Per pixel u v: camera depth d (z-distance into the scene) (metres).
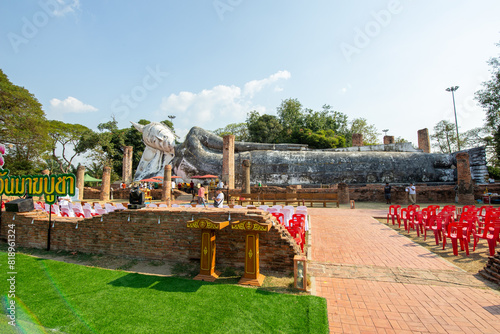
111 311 4.76
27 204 10.35
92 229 8.59
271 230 6.67
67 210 13.05
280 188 23.31
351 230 11.50
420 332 4.23
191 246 7.32
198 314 4.62
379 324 4.45
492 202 20.19
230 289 5.61
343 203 21.89
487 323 4.43
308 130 45.84
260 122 48.06
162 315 4.60
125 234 8.10
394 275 6.57
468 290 5.71
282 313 4.66
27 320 4.50
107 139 50.94
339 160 27.30
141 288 5.71
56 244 9.14
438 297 5.39
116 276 6.45
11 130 30.25
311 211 17.28
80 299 5.23
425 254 8.23
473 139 47.28
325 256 8.08
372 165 26.47
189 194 29.22
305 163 27.66
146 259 7.77
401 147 30.94
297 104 56.22
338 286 5.95
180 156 33.22
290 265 6.50
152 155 39.31
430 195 22.06
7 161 33.09
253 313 4.65
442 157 26.27
